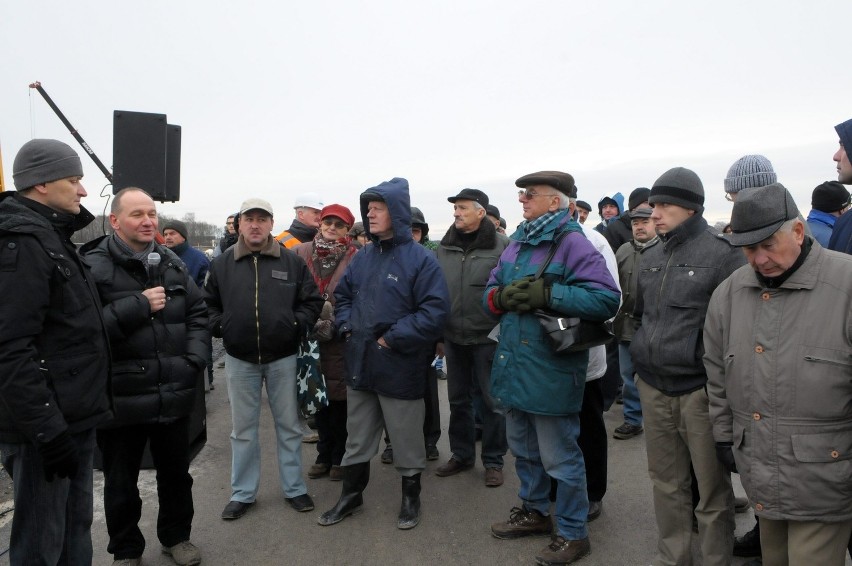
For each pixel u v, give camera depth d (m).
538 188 2.91
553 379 2.75
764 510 1.97
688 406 2.45
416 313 3.22
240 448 3.45
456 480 3.96
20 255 1.98
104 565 2.91
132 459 2.80
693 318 2.44
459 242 3.98
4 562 2.81
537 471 3.09
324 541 3.13
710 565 2.47
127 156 4.87
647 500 3.55
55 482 2.13
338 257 4.21
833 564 1.92
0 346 1.93
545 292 2.71
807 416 1.88
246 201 3.43
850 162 2.31
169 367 2.78
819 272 1.92
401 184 3.35
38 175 2.12
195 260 6.18
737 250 2.40
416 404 3.30
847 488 1.85
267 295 3.40
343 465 3.40
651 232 4.41
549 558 2.82
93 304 2.28
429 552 3.00
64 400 2.13
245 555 3.00
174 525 2.91
